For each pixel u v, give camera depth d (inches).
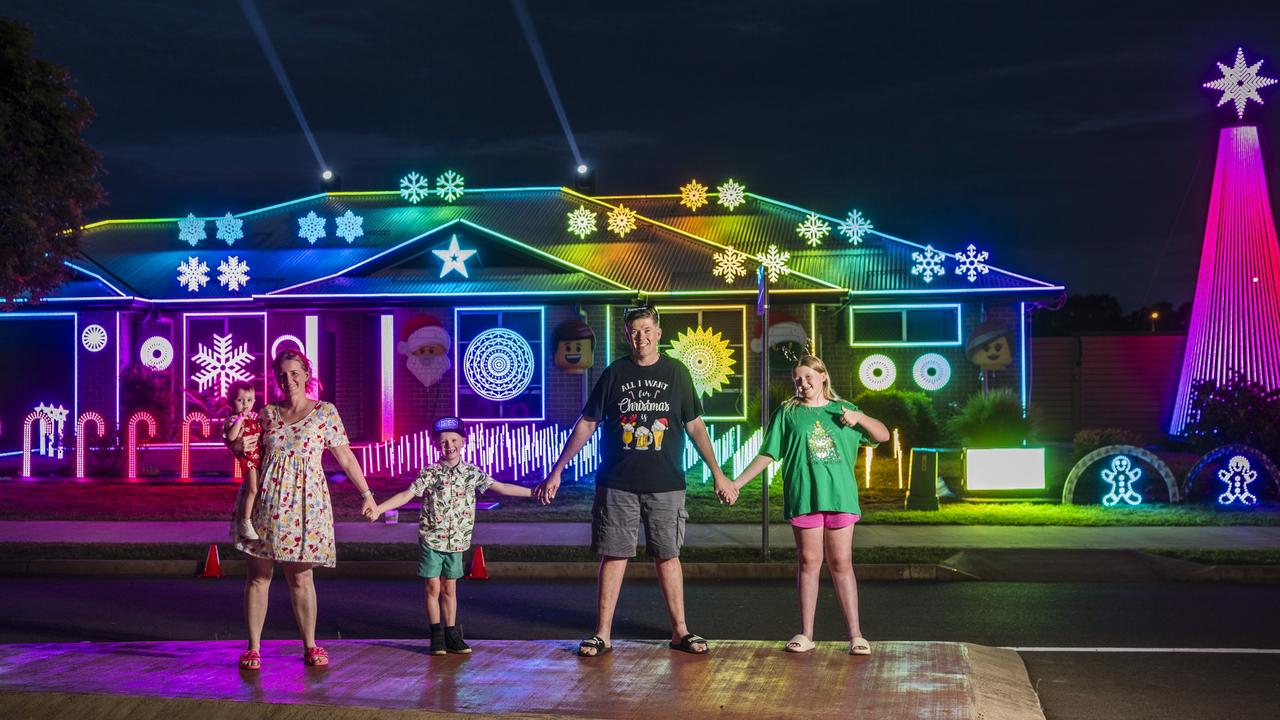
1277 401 833.5
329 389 1159.6
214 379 1139.3
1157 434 1378.0
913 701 271.9
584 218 1272.1
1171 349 1380.4
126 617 442.3
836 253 1306.6
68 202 829.8
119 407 1080.8
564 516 735.7
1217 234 1162.0
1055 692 316.8
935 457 738.2
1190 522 679.7
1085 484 775.1
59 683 288.5
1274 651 369.1
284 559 295.6
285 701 270.8
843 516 319.6
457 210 1409.9
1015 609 448.1
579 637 401.1
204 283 1213.7
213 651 326.3
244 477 299.7
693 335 1127.6
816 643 332.5
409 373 1139.9
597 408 319.0
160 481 954.1
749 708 265.6
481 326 1136.2
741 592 494.3
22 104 794.2
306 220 1314.0
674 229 1323.8
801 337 1120.8
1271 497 782.5
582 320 1094.4
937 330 1180.5
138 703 272.2
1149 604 458.3
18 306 1104.8
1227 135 1159.0
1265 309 1139.3
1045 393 1402.6
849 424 323.3
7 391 1320.1
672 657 313.4
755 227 1407.5
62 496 862.5
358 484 307.7
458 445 323.6
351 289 1104.8
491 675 296.4
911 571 529.0
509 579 537.6
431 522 321.1
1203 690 319.0
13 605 469.4
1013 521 683.4
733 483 318.3
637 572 536.7
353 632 409.4
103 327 1128.8
